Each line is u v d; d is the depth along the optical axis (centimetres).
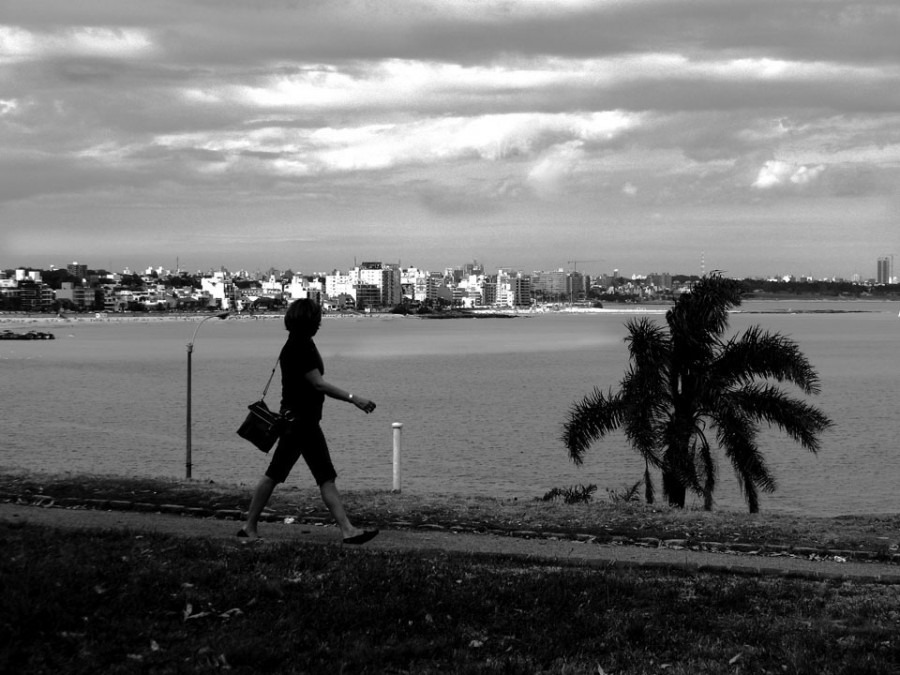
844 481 3709
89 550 968
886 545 1185
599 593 877
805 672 692
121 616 771
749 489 2345
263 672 678
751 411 2341
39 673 654
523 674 686
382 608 806
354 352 15025
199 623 769
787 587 930
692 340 2289
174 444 4719
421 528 1212
